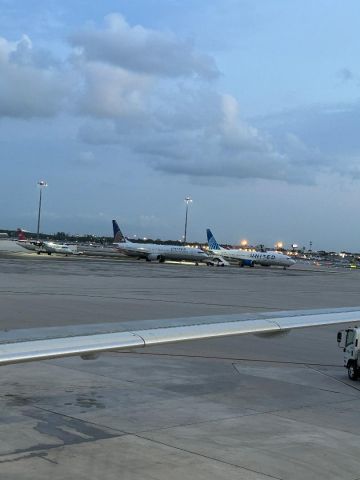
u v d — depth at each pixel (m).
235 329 5.70
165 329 5.43
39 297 25.23
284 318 6.40
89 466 6.02
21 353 4.22
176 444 6.87
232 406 8.88
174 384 10.27
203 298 28.95
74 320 18.03
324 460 6.48
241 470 6.06
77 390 9.47
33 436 6.98
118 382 10.20
